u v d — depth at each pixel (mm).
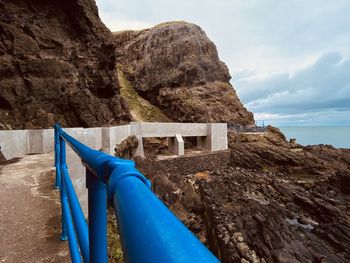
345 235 18641
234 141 41750
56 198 4992
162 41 53312
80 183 6090
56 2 24188
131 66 56688
